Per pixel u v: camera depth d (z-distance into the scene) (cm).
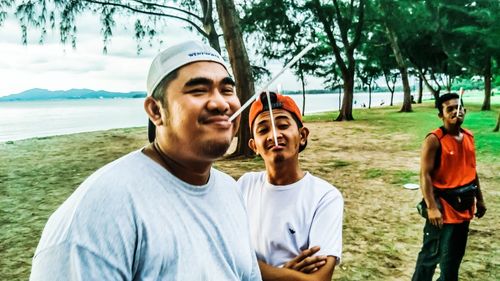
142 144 1692
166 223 96
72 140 1916
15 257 449
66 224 87
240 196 135
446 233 283
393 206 609
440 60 3438
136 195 95
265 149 166
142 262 92
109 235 88
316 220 159
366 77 5056
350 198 664
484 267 383
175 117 102
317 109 6256
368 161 1052
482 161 947
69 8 983
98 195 90
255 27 1845
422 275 300
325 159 1106
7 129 3597
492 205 586
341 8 2680
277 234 162
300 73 3859
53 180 924
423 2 2664
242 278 117
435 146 280
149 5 1136
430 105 4872
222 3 1062
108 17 1053
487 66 2938
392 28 3006
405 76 3531
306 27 2392
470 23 2709
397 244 450
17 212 643
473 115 2405
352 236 479
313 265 146
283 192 167
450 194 280
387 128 2034
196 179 109
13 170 1086
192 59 103
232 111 109
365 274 376
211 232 107
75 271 83
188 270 96
